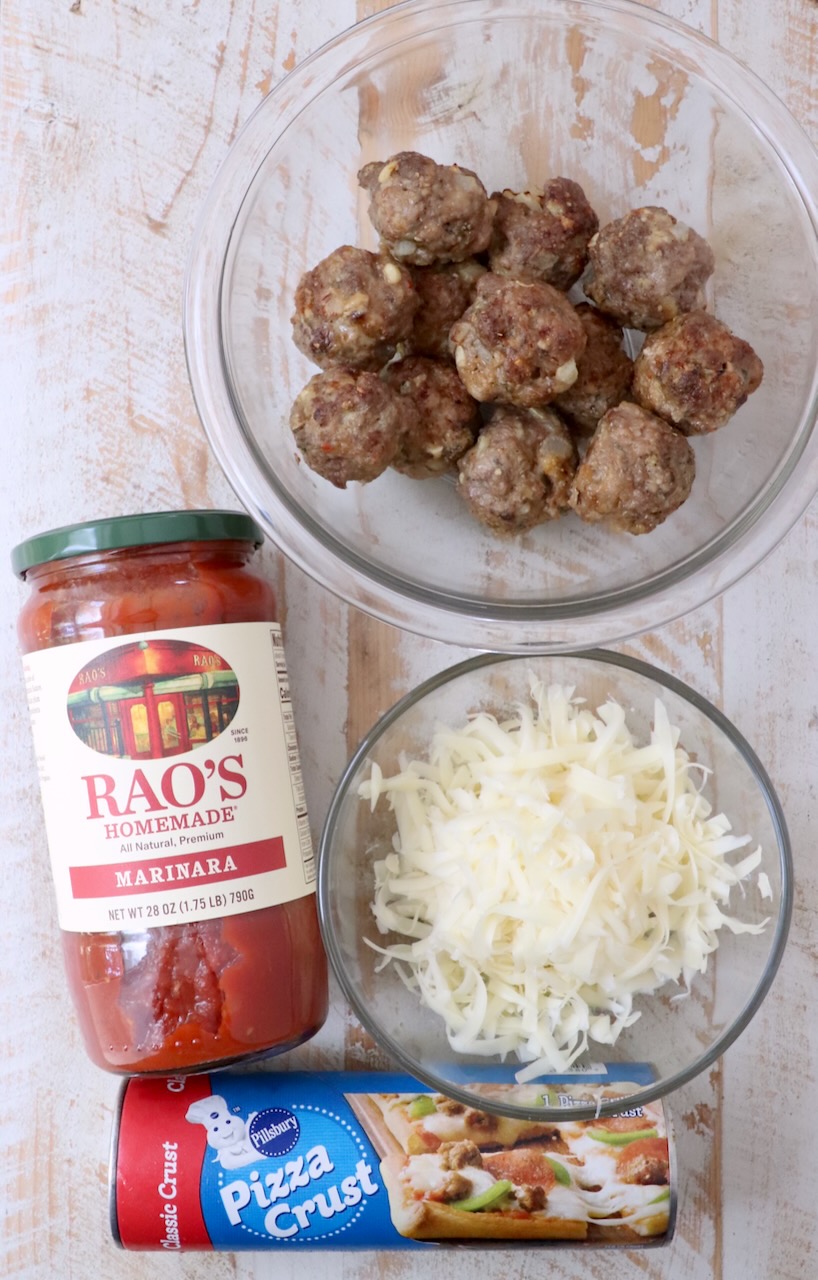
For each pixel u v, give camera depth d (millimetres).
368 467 795
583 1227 839
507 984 860
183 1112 861
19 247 935
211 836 795
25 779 952
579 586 887
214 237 874
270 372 877
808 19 932
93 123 931
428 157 839
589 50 869
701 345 773
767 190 873
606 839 849
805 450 855
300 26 926
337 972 829
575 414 839
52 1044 952
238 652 812
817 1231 950
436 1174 846
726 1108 953
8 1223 947
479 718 903
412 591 879
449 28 861
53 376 939
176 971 804
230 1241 856
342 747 952
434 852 875
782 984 957
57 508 941
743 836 898
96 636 798
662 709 901
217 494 942
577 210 820
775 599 952
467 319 785
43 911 952
